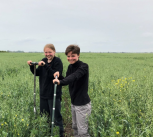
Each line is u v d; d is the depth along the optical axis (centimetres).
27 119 314
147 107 367
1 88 548
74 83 286
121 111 362
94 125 302
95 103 429
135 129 281
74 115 311
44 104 357
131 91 511
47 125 341
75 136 327
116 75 927
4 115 314
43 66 333
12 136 269
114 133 274
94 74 915
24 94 499
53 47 337
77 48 280
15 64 1521
